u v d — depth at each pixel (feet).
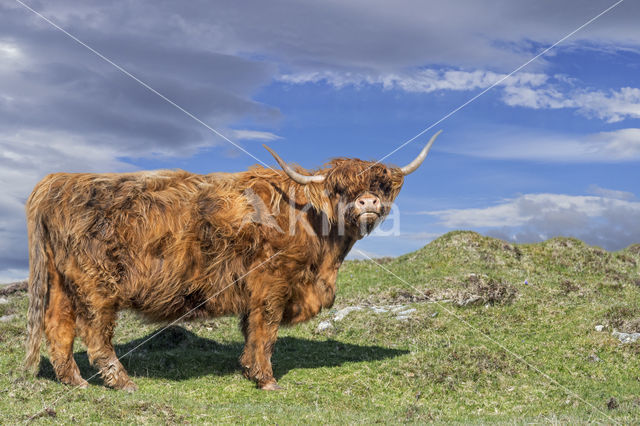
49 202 25.67
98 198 25.73
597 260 58.65
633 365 33.55
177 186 27.27
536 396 28.60
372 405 26.58
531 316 42.80
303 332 39.99
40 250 25.63
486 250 58.49
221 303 27.68
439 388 29.17
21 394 23.75
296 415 23.12
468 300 44.91
